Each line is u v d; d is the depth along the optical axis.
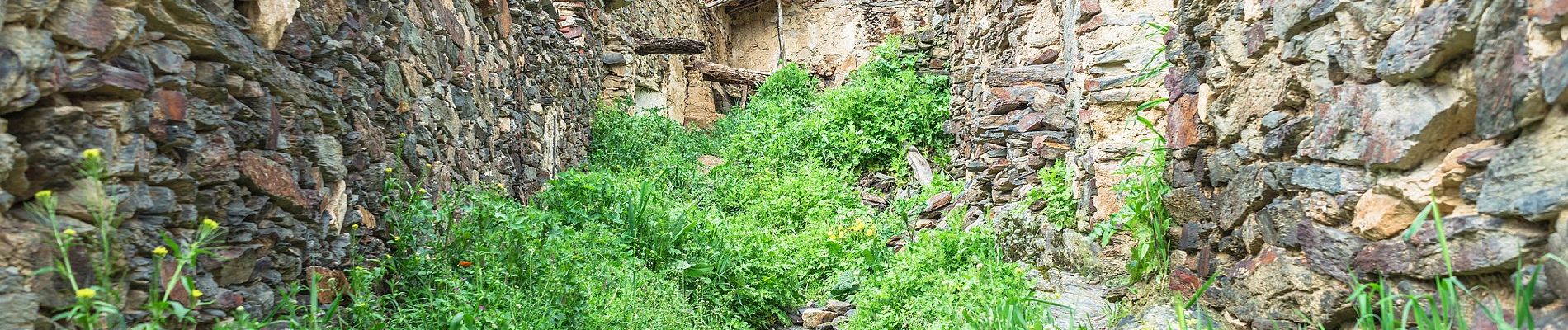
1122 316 4.11
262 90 2.72
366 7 3.70
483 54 5.82
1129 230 4.73
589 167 8.66
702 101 15.33
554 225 4.86
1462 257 2.04
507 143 6.21
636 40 11.36
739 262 6.16
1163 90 5.12
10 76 1.72
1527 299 1.75
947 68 11.24
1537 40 1.76
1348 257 2.45
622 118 9.76
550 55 7.98
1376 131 2.31
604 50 10.66
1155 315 3.65
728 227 6.75
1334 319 2.56
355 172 3.53
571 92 8.72
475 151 5.45
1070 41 6.34
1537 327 1.84
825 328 5.65
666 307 4.82
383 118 3.85
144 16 2.19
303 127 3.05
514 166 6.38
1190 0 3.35
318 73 3.19
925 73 11.25
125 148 2.09
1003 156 7.14
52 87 1.87
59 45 1.95
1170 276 3.88
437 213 4.04
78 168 1.94
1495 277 2.03
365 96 3.64
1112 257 4.88
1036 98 6.84
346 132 3.41
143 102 2.14
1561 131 1.75
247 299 2.61
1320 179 2.57
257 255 2.70
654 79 12.47
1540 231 1.85
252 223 2.64
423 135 4.34
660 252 5.82
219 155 2.46
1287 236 2.78
